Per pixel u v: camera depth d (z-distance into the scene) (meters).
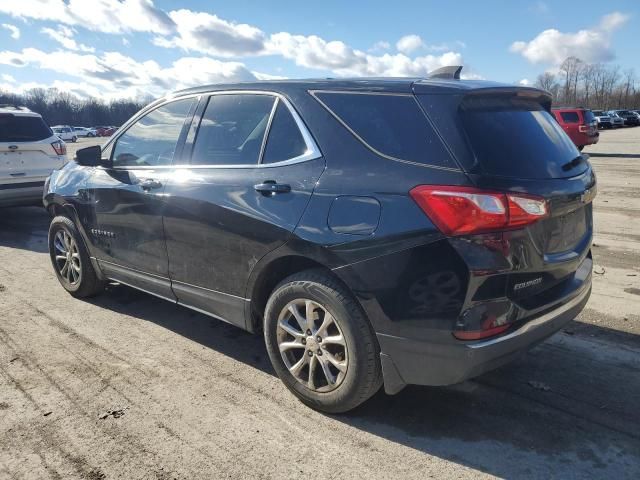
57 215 5.21
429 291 2.55
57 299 5.06
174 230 3.72
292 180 3.06
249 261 3.25
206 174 3.55
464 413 3.11
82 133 74.31
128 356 3.86
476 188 2.48
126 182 4.14
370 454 2.74
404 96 2.84
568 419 3.03
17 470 2.62
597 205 9.66
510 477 2.57
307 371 3.13
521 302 2.63
